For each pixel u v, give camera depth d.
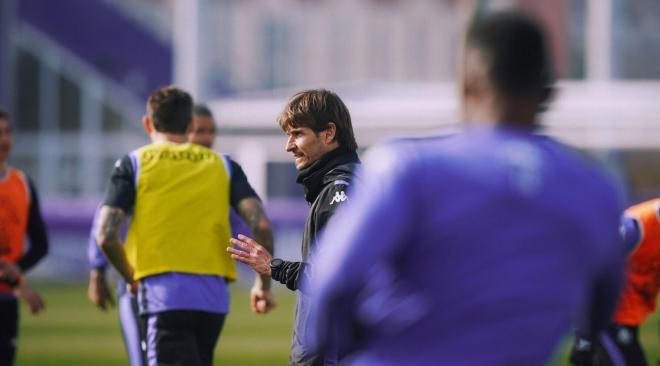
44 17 95.50
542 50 9.27
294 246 69.25
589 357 20.94
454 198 8.88
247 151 84.06
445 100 86.88
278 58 148.88
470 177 8.93
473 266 8.87
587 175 9.34
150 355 19.08
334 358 16.08
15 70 95.81
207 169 19.64
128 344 20.38
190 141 24.28
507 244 8.88
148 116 20.23
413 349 8.98
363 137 83.31
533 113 9.39
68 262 73.38
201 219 19.41
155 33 95.75
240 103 88.25
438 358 8.91
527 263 8.91
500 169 8.98
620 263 9.57
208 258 19.38
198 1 88.56
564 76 104.88
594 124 79.31
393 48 156.62
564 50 104.88
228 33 145.50
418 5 157.88
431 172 8.90
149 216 19.27
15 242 24.67
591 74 86.19
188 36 88.19
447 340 8.91
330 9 152.75
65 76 96.12
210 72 135.88
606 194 9.39
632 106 80.44
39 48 95.81
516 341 8.88
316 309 9.28
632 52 99.12
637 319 20.47
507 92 9.22
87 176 96.00
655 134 77.94
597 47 85.81
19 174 24.84
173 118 19.89
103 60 95.81
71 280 71.00
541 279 8.94
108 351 37.03
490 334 8.86
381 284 9.16
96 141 96.00
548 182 9.08
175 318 19.03
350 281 8.91
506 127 9.28
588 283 9.47
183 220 19.30
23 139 96.19
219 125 84.81
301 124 16.61
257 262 16.03
